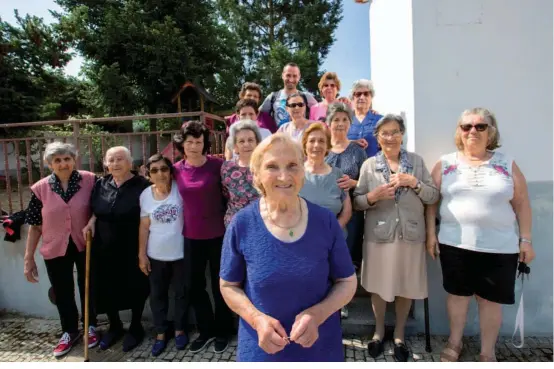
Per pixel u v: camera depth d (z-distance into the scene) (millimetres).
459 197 2391
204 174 2658
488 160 2369
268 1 16391
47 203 2836
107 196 2844
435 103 2838
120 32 10680
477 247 2312
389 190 2418
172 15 11820
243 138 2541
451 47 2789
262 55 16656
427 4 2785
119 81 10742
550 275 2848
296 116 3309
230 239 1498
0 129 7969
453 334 2531
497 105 2783
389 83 3838
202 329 2854
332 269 1522
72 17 10469
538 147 2775
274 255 1402
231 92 14531
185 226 2734
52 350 2961
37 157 8352
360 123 3354
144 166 3443
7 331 3270
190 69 11438
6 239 3369
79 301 3465
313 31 15914
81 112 12492
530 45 2725
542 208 2805
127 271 2887
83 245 2930
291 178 1434
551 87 2734
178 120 11766
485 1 2732
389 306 3141
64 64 10461
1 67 8352
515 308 2914
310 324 1303
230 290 1478
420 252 2508
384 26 4121
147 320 3342
